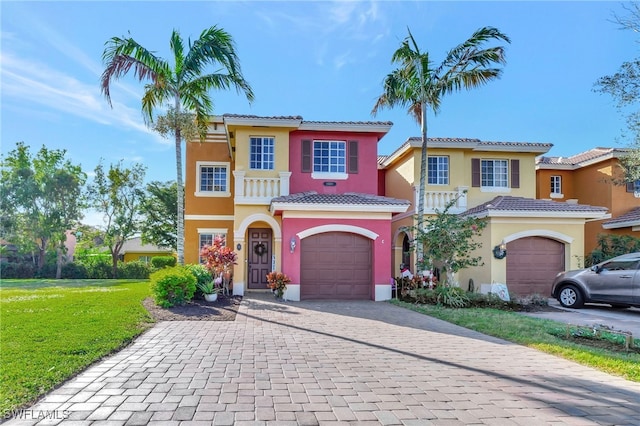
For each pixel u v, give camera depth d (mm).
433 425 4297
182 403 4754
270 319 10484
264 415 4453
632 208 20156
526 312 12570
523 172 20125
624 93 13711
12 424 4121
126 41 13859
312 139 17516
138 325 9227
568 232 15852
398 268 20875
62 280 26125
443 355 7184
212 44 14383
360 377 5867
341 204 14688
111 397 4914
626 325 10406
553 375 6098
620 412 4719
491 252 15539
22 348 6828
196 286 13461
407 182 20109
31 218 31156
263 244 17953
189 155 19578
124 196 31500
